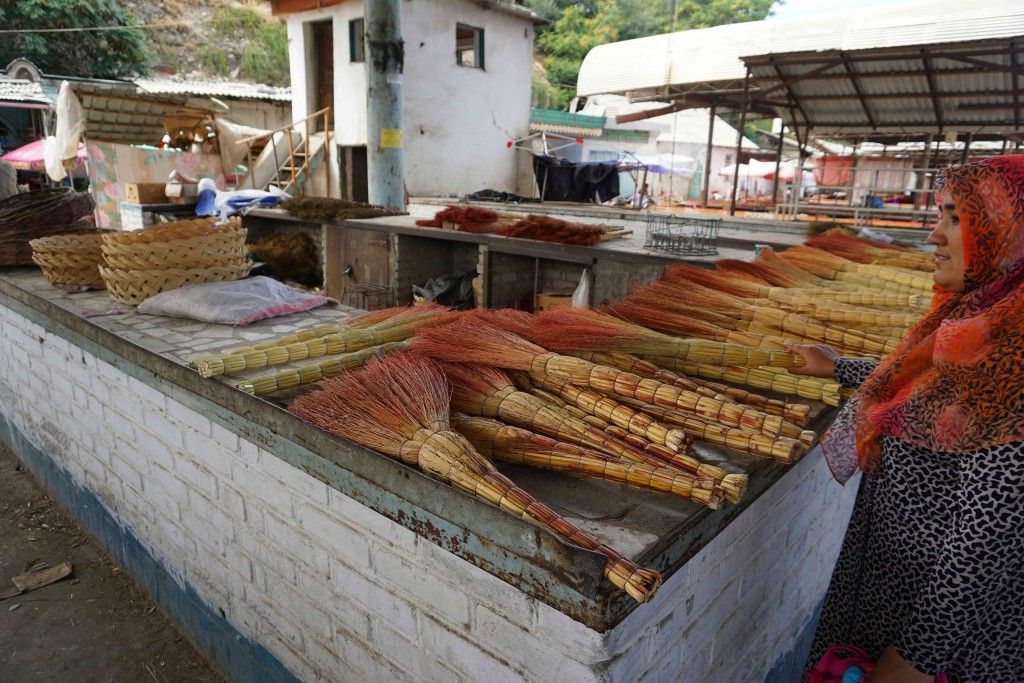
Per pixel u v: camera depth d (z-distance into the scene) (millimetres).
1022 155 1273
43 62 18891
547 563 1242
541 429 1597
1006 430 1143
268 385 1976
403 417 1588
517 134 14789
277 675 2354
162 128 11414
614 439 1532
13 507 3971
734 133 25578
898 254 3633
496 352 1808
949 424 1255
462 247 6660
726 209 13914
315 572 1994
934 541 1379
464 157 13641
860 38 9258
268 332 2721
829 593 1741
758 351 1979
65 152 10539
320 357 2232
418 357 1819
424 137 12672
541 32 26031
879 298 2693
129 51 20328
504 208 9570
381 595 1765
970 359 1192
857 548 1629
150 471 2773
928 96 9445
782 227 6512
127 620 3090
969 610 1184
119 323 2828
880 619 1529
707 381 1927
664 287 2514
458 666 1584
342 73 12148
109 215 10016
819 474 2240
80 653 2908
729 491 1341
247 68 24250
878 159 15133
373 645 1851
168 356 2385
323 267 7230
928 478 1379
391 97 7738
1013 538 1145
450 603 1553
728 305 2369
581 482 1495
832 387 1901
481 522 1359
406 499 1533
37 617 3113
